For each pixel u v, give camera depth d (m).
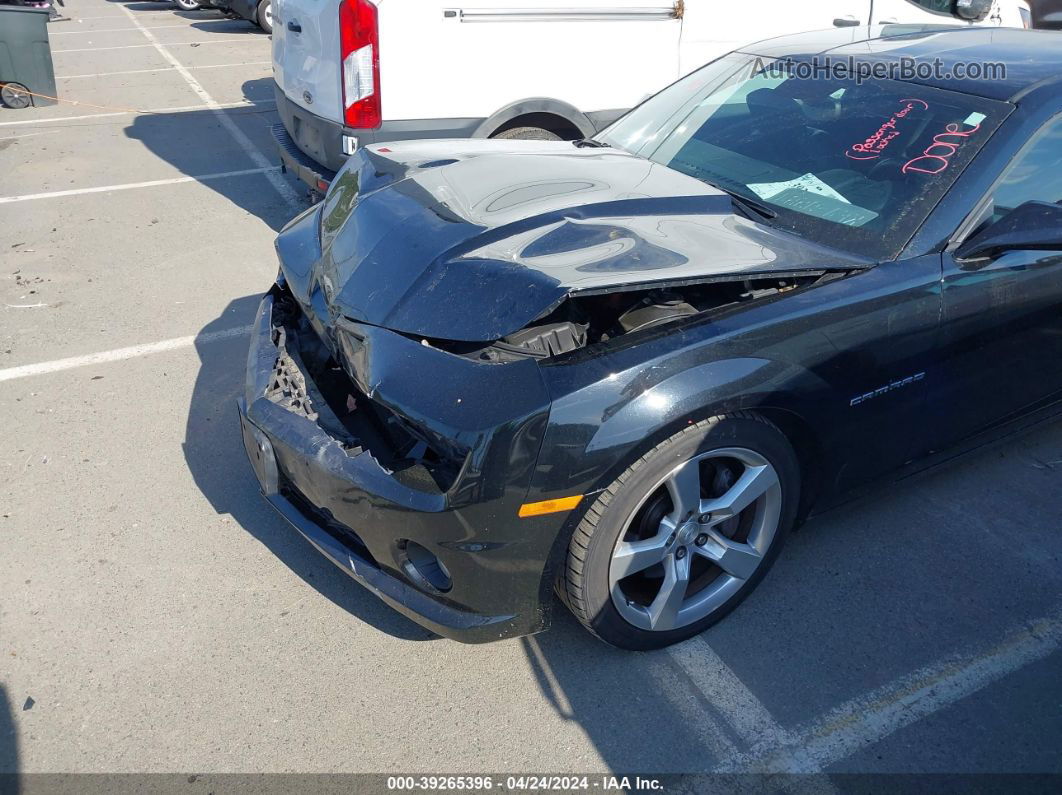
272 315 3.21
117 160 7.60
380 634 2.78
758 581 2.80
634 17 5.35
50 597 2.89
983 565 3.08
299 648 2.72
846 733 2.47
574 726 2.48
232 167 7.45
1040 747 2.44
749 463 2.55
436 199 2.91
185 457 3.62
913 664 2.70
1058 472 3.58
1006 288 2.88
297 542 3.16
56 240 5.81
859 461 2.85
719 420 2.39
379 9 4.70
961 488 3.48
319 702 2.54
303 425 2.60
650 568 2.69
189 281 5.22
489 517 2.22
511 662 2.69
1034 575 3.04
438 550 2.29
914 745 2.44
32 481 3.45
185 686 2.58
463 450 2.19
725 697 2.58
